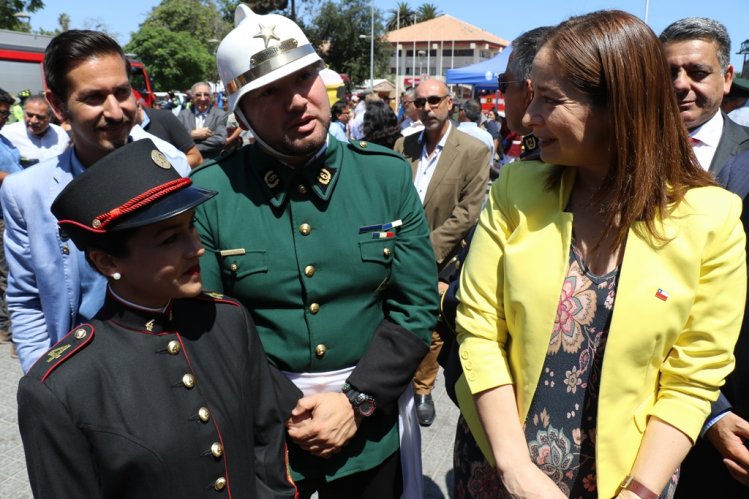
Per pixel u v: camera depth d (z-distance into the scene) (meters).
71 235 1.32
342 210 1.79
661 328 1.26
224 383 1.42
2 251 4.62
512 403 1.39
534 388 1.38
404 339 1.81
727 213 1.26
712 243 1.25
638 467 1.29
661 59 1.25
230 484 1.37
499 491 1.53
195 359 1.40
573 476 1.38
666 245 1.25
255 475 1.48
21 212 1.88
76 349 1.26
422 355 1.84
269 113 1.63
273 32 1.61
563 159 1.32
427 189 3.67
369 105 4.71
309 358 1.77
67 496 1.20
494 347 1.44
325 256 1.75
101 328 1.33
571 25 1.29
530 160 1.50
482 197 3.61
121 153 1.29
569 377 1.36
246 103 1.66
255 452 1.52
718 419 1.60
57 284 1.89
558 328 1.36
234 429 1.40
